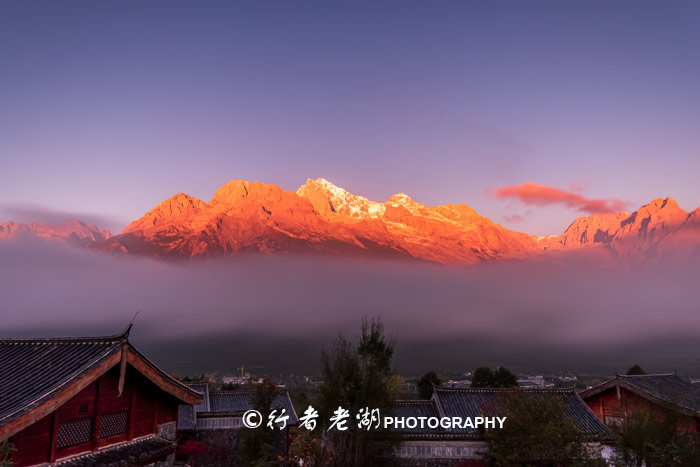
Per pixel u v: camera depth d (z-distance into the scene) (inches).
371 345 1058.7
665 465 1050.7
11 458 637.3
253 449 1307.8
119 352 788.6
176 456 1401.3
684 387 1723.7
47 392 661.9
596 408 1610.5
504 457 1037.8
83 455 743.7
